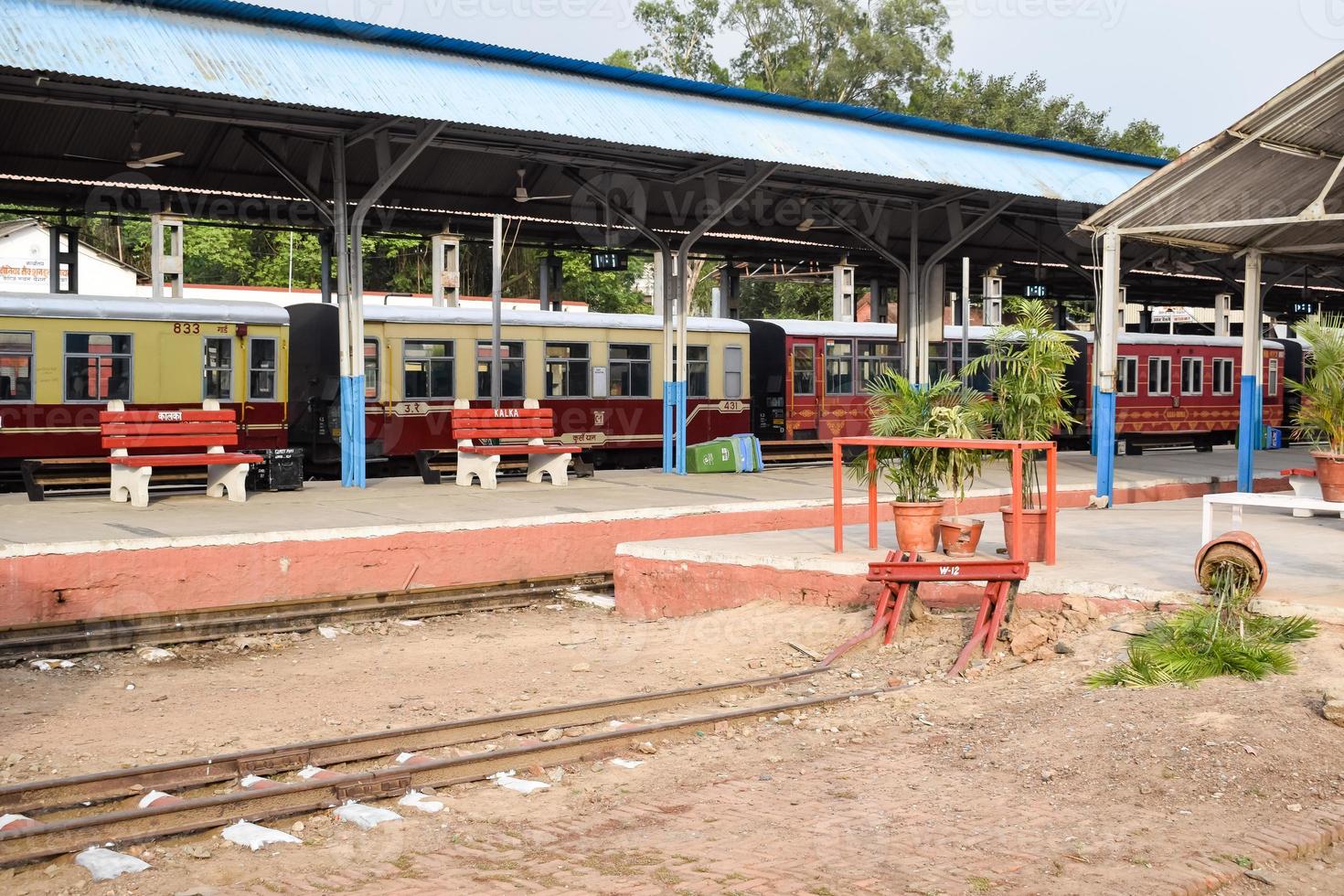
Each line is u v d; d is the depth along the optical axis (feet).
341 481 57.77
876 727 25.63
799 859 17.92
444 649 35.09
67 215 65.98
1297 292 118.32
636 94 57.82
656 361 74.33
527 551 43.47
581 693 29.48
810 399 81.35
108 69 41.86
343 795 21.39
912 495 35.73
